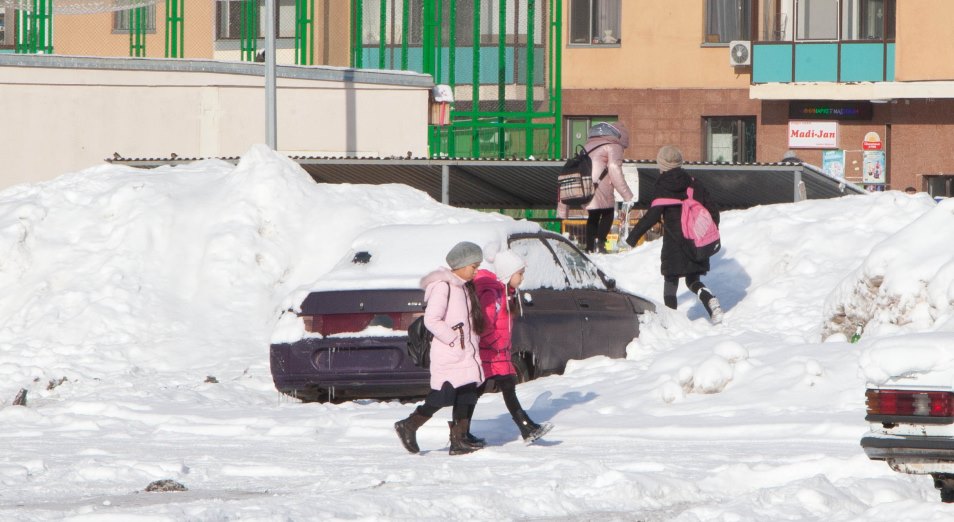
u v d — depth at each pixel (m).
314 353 36.94
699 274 47.22
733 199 81.12
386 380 36.50
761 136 125.50
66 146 83.88
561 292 40.19
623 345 42.53
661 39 127.62
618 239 68.62
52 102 83.69
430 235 38.72
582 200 59.00
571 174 59.09
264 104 86.94
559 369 39.41
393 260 38.00
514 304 30.59
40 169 83.62
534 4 112.00
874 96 119.94
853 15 121.12
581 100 129.12
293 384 37.19
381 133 89.31
